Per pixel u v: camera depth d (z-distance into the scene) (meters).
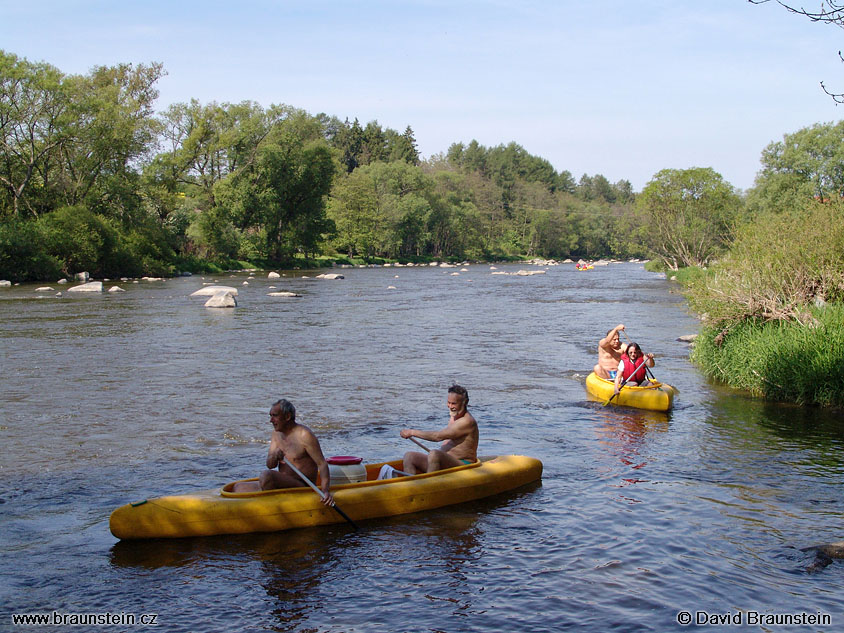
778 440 9.70
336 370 14.97
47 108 45.41
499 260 107.62
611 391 12.05
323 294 36.34
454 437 7.70
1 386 13.08
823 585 5.51
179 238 58.44
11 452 9.02
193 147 59.44
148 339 19.23
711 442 9.62
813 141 45.00
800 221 14.16
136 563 5.91
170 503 6.39
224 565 5.87
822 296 13.33
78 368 14.91
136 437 9.74
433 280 50.62
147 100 58.91
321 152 65.31
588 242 128.12
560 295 36.31
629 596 5.34
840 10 6.86
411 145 129.25
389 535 6.47
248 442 9.53
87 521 6.80
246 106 61.78
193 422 10.58
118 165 50.19
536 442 9.68
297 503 6.57
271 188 61.69
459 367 15.45
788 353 12.08
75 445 9.34
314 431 10.16
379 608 5.18
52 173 50.09
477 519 6.86
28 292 35.31
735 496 7.48
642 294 37.00
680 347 18.22
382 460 8.73
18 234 41.62
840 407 11.51
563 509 7.11
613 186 184.62
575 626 4.92
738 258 14.63
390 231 84.62
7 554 6.07
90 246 45.19
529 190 132.50
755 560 5.94
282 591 5.44
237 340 19.22
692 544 6.25
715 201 48.97
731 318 14.15
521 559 5.98
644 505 7.21
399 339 19.70
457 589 5.46
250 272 58.78
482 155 163.00
